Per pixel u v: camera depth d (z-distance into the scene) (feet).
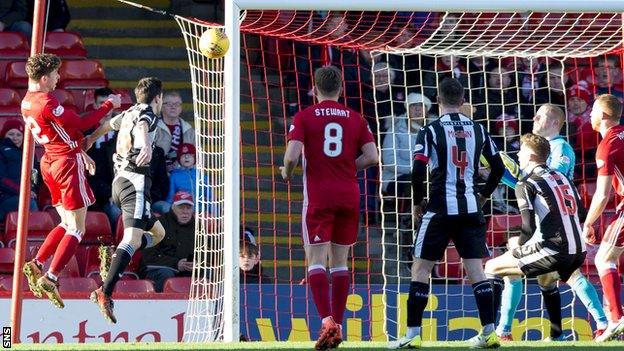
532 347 79.71
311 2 94.79
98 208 130.72
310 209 76.84
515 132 137.39
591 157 135.23
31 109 85.61
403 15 134.51
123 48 165.48
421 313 77.97
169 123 131.95
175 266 120.67
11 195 130.52
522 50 122.31
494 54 114.83
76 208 87.10
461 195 76.84
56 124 85.51
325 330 74.38
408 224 131.75
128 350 76.02
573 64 139.95
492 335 77.56
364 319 105.40
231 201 93.09
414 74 140.26
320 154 77.10
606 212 120.67
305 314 105.29
